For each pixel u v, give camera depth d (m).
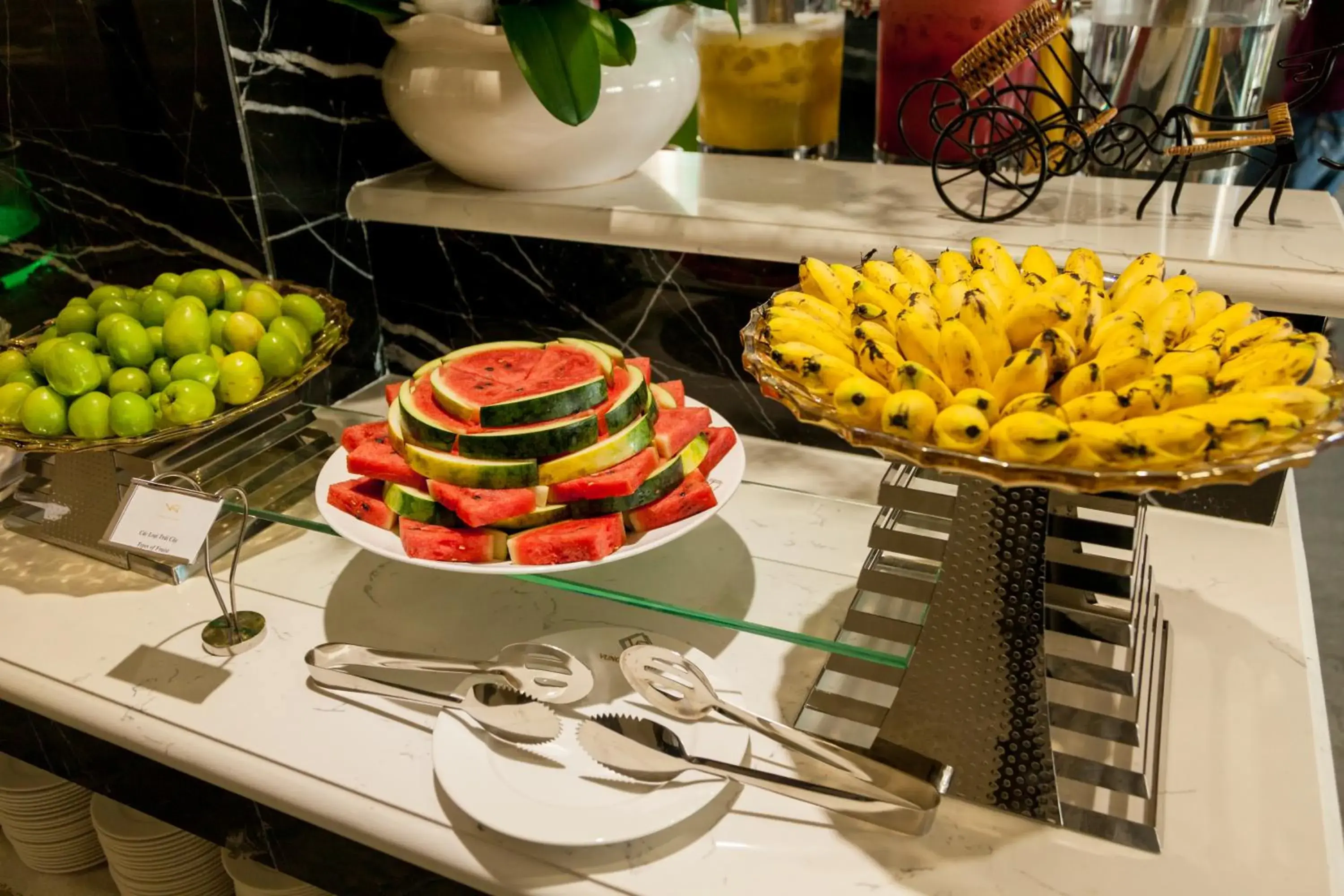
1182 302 0.59
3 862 1.05
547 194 1.02
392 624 0.82
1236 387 0.52
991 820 0.62
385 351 1.28
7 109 1.06
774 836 0.62
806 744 0.62
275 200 1.04
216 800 0.75
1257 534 0.89
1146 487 0.47
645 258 1.05
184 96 0.98
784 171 1.07
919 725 0.63
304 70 1.04
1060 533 0.65
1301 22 0.92
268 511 0.81
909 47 0.98
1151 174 0.99
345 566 0.90
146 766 0.78
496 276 1.14
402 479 0.76
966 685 0.61
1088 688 0.69
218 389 0.83
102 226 1.10
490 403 0.74
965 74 0.81
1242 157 0.95
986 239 0.69
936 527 0.69
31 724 0.83
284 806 0.67
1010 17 0.93
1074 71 1.00
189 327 0.83
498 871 0.60
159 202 1.06
